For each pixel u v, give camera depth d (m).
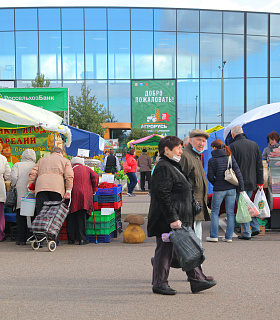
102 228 9.34
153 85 46.41
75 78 45.62
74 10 45.19
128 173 19.88
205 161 13.95
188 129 46.91
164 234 5.18
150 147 27.59
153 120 46.59
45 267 7.02
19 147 11.55
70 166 8.87
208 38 46.66
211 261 7.25
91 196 9.11
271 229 10.34
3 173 9.48
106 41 45.72
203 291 5.55
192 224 5.33
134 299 5.24
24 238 9.17
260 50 47.38
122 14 45.75
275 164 9.90
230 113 47.09
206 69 46.81
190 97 46.81
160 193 5.05
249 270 6.64
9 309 4.92
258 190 9.57
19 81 44.91
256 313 4.70
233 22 46.88
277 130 11.60
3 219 9.72
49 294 5.50
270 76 47.44
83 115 34.06
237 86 47.19
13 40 44.78
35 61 45.06
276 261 7.23
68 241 9.25
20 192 9.12
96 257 7.79
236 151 9.36
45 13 44.84
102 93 46.09
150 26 46.06
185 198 5.20
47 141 11.50
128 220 9.31
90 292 5.57
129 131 48.06
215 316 4.60
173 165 5.23
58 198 8.71
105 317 4.61
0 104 10.64
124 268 6.91
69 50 45.38
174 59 46.47
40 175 8.77
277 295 5.36
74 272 6.66
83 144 20.61
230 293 5.46
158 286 5.43
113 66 45.97
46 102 17.09
